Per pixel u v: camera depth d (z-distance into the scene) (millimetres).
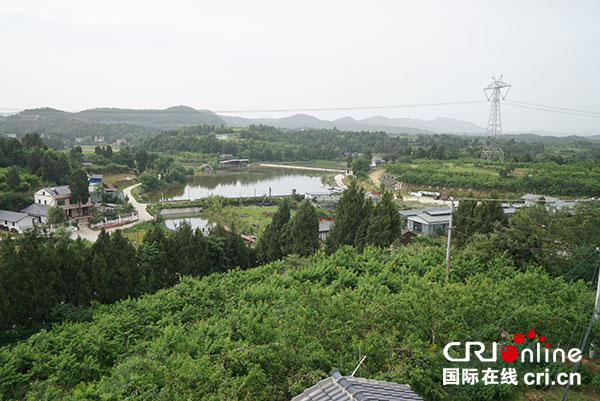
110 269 27203
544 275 24547
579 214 33969
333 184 126125
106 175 108375
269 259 38375
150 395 13062
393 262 28719
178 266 31922
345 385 9156
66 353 17859
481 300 18219
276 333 16828
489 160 114125
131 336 20000
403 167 118938
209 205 81938
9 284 22234
